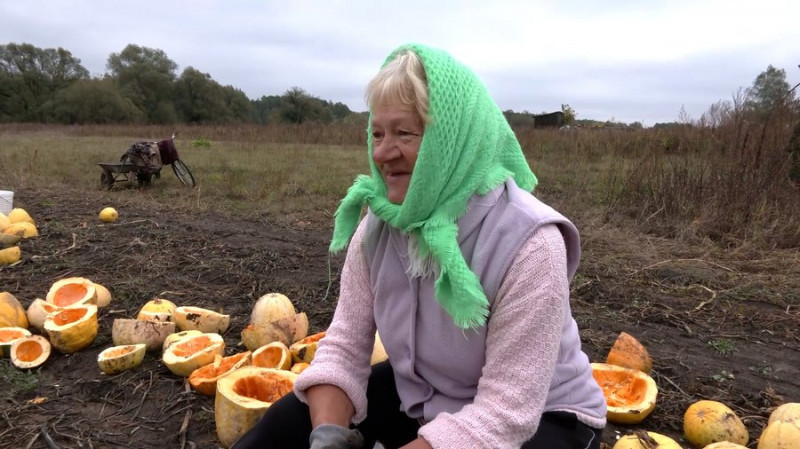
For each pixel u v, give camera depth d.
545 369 1.66
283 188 11.27
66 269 5.70
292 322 3.71
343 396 2.03
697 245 7.05
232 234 7.47
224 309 4.74
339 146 25.06
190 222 8.29
